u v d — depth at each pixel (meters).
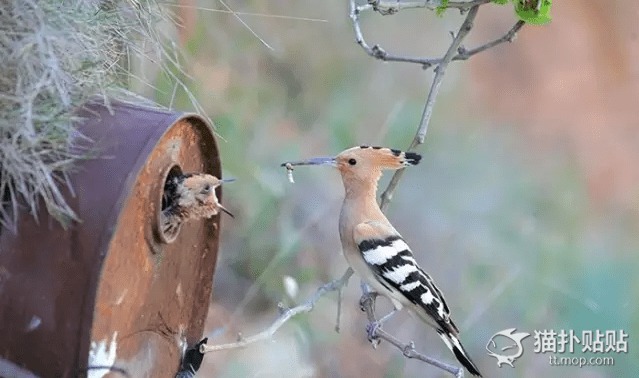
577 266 13.00
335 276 11.34
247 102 11.70
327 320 11.07
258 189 11.23
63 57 5.82
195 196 5.95
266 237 11.17
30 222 5.22
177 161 5.97
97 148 5.38
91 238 5.15
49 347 5.15
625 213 14.74
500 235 13.08
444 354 11.39
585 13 15.75
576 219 13.95
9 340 5.18
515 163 14.67
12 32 5.60
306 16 13.27
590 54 15.71
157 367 6.16
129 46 6.93
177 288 6.29
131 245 5.54
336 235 11.68
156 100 8.30
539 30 15.71
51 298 5.14
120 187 5.24
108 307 5.40
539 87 15.61
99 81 6.01
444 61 7.27
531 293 12.27
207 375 9.99
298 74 13.07
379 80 13.84
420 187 13.38
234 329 10.53
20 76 5.50
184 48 9.40
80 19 6.08
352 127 13.03
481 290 12.23
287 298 10.60
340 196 12.02
